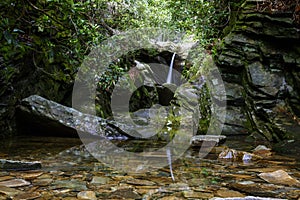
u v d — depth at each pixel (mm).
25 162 2088
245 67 4500
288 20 4180
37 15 2709
